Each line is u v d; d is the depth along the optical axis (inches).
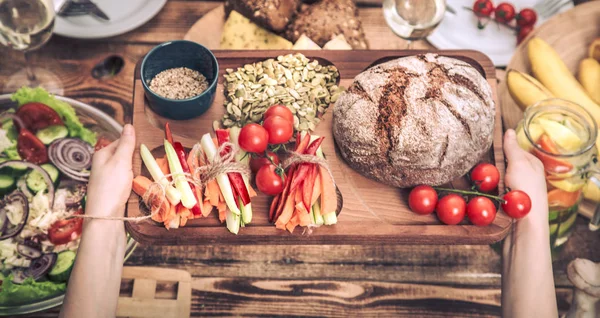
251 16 38.5
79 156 36.5
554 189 34.8
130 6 40.6
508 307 31.9
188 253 35.3
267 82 35.0
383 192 33.1
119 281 32.2
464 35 40.7
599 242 35.4
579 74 38.0
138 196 32.5
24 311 32.9
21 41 35.3
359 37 39.3
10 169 35.6
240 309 34.4
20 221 34.7
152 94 32.1
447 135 30.8
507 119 37.5
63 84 39.3
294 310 34.4
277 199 31.7
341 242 32.4
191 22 41.4
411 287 34.7
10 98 37.5
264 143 30.9
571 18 39.6
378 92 31.8
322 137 31.9
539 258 32.0
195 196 31.4
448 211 31.2
